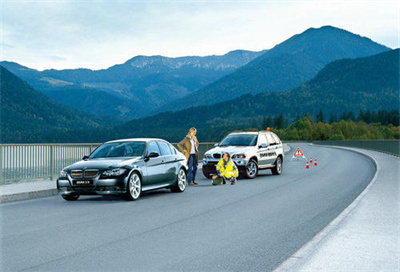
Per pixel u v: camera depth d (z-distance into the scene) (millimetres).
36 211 10203
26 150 14945
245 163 17953
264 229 7949
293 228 8039
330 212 9883
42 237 7328
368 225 7809
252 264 5672
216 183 16094
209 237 7285
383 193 12289
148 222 8680
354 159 33625
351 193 13422
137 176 12070
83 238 7238
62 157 16547
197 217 9250
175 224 8461
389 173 18906
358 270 5109
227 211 10047
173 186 13734
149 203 11477
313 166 26125
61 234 7559
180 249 6465
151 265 5637
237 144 19484
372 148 48531
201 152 26938
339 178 18500
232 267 5539
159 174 12977
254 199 12133
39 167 15453
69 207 10852
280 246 6645
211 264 5676
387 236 6906
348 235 6984
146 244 6793
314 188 14812
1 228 8117
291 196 12750
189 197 12695
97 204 11375
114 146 13289
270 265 5625
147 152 12875
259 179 18266
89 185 11508
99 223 8594
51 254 6215
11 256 6109
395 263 5387
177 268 5504
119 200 12117
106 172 11523
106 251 6367
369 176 19312
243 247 6586
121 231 7805
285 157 38531
